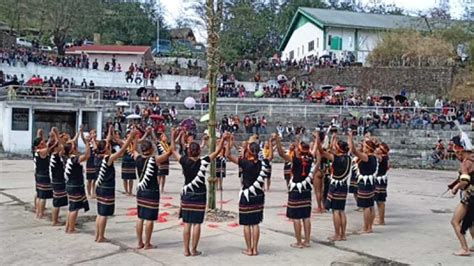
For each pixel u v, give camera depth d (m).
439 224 12.05
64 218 11.42
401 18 55.03
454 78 41.03
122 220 11.34
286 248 9.16
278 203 14.32
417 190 18.95
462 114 33.69
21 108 27.83
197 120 33.22
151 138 11.12
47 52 48.78
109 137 9.80
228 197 15.08
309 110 35.28
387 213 13.50
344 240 9.95
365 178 10.62
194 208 8.38
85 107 29.41
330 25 50.53
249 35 60.84
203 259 8.30
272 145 10.41
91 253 8.55
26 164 23.77
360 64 45.69
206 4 11.93
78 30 52.22
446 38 47.09
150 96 37.84
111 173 9.26
